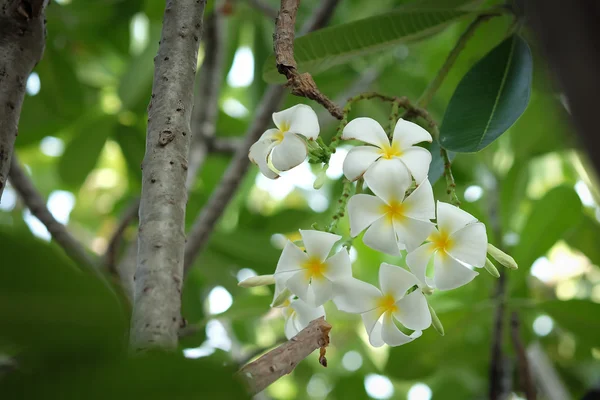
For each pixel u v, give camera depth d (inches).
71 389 35.0
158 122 41.8
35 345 35.5
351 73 100.2
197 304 87.3
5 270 35.3
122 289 59.9
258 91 99.2
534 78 59.0
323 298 43.5
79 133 86.4
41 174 124.6
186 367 34.9
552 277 106.2
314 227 45.2
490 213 75.2
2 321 35.4
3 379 35.3
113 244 69.6
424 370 71.1
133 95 85.1
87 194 126.6
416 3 56.2
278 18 44.2
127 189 108.5
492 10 53.7
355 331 110.9
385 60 96.6
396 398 106.7
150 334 37.8
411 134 44.3
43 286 35.5
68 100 90.4
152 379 34.9
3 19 44.8
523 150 78.9
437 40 96.0
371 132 44.3
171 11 43.9
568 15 26.6
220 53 93.3
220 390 34.9
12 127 43.9
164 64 42.9
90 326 35.6
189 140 42.0
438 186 82.3
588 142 25.8
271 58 52.9
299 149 44.4
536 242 64.9
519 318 66.8
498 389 67.6
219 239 85.0
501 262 44.8
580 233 80.9
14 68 44.4
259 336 119.3
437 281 44.2
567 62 26.5
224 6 91.7
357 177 43.8
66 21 93.0
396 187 43.6
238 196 100.4
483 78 51.2
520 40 51.5
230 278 87.2
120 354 35.5
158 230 39.8
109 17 96.2
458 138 49.9
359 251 94.1
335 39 53.3
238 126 103.7
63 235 61.0
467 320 67.8
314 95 44.1
